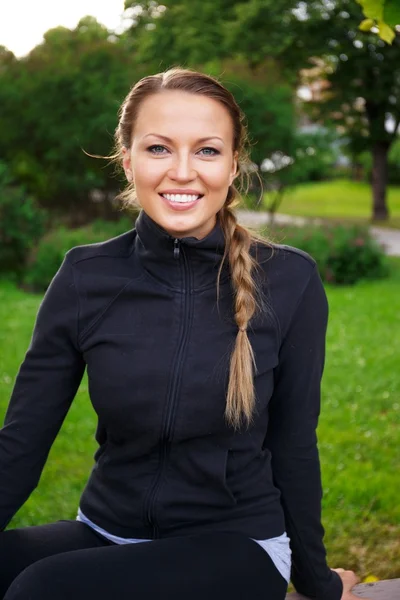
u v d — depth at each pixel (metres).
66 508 4.06
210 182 1.83
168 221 1.83
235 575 1.71
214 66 16.64
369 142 25.27
